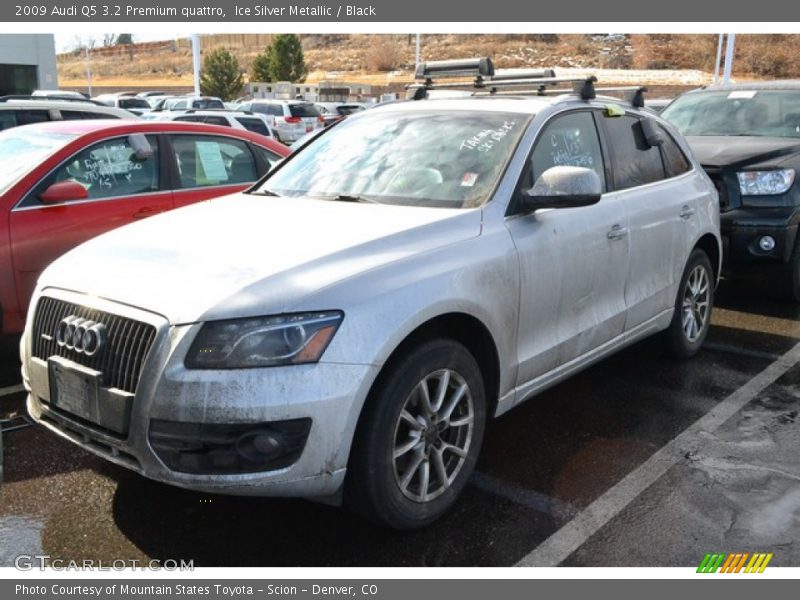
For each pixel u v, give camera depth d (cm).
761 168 667
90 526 340
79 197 532
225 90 5147
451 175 396
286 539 333
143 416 293
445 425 340
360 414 306
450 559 320
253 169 672
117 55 10169
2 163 563
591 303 427
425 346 323
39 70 3312
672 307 514
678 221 502
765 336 620
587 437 432
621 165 468
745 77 6341
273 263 313
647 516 351
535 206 378
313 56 8725
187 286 304
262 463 287
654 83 5444
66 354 325
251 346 287
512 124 414
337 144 459
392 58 7975
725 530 341
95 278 328
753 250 671
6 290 509
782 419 457
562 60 7231
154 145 606
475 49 7881
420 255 333
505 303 361
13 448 411
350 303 300
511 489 375
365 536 336
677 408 473
